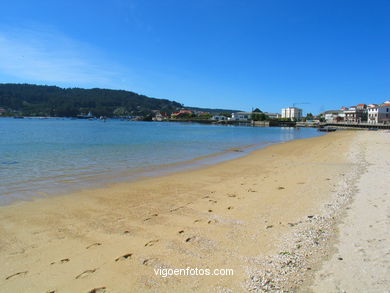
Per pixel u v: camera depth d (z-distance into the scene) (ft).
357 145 88.38
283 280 13.26
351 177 36.40
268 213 23.32
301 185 33.63
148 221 21.99
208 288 12.93
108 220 22.36
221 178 40.37
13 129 187.32
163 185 35.50
